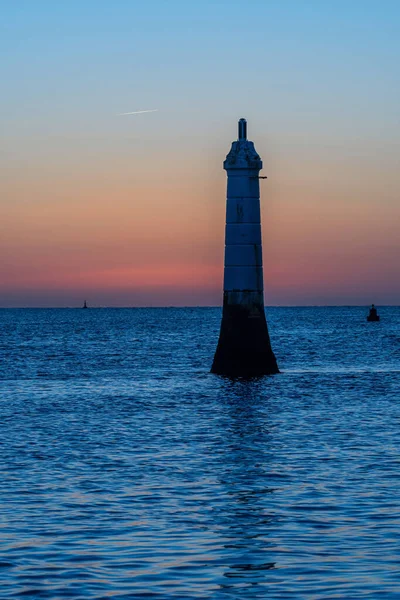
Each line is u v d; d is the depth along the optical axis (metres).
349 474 54.44
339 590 33.88
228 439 69.69
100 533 41.62
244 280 120.06
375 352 195.12
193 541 40.31
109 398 101.81
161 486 51.66
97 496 49.06
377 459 59.47
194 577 35.53
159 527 42.62
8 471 56.34
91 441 69.12
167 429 75.88
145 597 33.47
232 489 50.72
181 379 123.81
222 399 99.06
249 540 40.34
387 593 33.44
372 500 47.38
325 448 64.44
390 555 37.81
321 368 146.38
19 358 178.75
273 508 46.12
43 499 48.22
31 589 34.25
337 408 89.94
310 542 39.91
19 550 38.91
